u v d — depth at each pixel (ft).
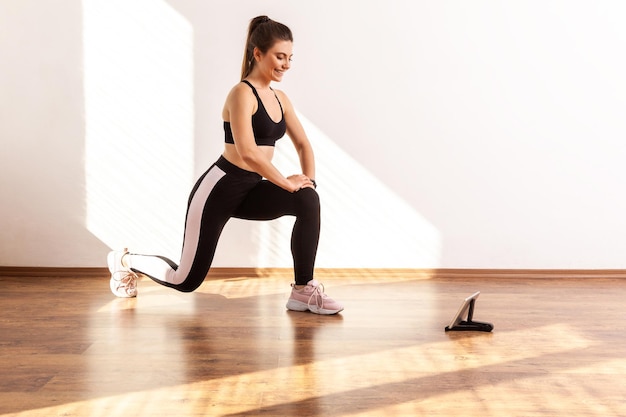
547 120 12.40
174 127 12.28
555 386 6.88
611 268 12.61
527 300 10.69
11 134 12.28
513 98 12.35
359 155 12.41
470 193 12.50
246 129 9.02
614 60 12.30
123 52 12.14
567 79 12.33
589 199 12.52
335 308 9.64
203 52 12.16
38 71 12.16
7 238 12.47
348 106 12.31
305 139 10.12
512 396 6.61
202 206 9.41
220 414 6.15
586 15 12.23
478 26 12.22
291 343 8.29
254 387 6.81
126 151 12.31
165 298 10.66
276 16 12.13
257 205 9.62
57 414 6.14
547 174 12.48
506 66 12.30
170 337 8.51
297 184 9.36
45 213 12.41
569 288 11.63
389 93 12.30
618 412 6.23
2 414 6.14
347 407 6.32
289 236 12.46
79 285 11.66
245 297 10.75
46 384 6.88
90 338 8.46
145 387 6.81
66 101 12.21
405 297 10.85
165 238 12.46
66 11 12.06
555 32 12.25
